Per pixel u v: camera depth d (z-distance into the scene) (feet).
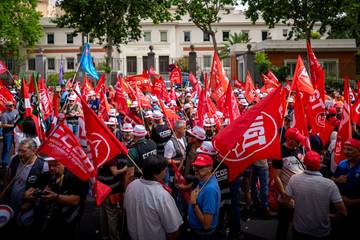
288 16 121.70
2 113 40.98
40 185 18.69
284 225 21.77
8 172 20.29
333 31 127.75
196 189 17.29
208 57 219.61
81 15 123.13
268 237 24.99
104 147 18.34
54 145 17.63
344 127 25.05
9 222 18.72
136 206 16.34
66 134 17.66
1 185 32.53
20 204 18.90
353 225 19.93
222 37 221.46
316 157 17.89
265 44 137.18
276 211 28.43
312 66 32.65
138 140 23.70
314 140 29.19
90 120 18.25
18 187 19.06
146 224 16.22
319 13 119.44
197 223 17.08
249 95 54.85
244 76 128.98
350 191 19.93
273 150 18.86
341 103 44.42
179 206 24.04
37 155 19.29
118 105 41.73
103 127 18.28
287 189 18.60
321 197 17.61
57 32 218.18
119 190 23.12
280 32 220.23
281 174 22.11
